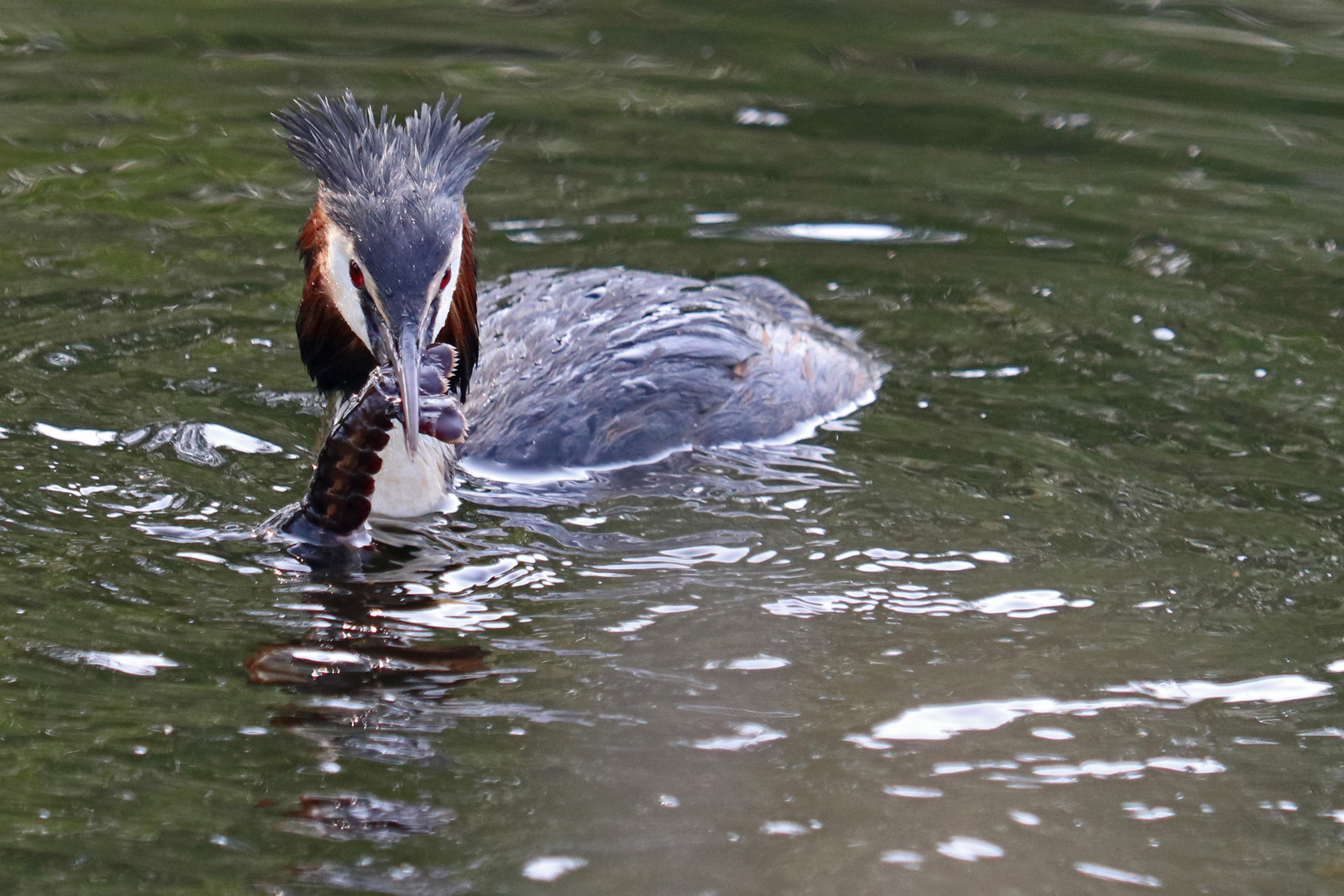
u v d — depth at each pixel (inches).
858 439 483.8
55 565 385.4
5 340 521.7
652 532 423.5
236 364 518.6
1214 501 435.5
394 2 951.6
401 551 407.8
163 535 405.4
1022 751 317.4
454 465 462.3
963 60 857.5
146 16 901.8
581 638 362.6
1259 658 355.3
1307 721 329.1
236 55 832.9
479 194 673.0
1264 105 786.2
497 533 422.6
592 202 668.7
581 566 402.3
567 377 495.2
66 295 561.9
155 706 326.6
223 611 369.4
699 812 295.1
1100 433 480.7
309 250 460.1
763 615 374.9
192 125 733.9
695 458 475.8
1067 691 339.9
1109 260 619.2
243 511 422.3
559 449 472.4
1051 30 912.3
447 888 271.6
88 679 335.9
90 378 498.9
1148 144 737.6
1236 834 291.3
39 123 729.0
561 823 291.1
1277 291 588.1
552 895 270.5
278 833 285.9
